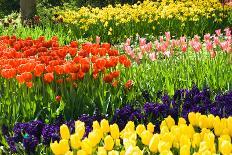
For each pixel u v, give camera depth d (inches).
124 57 284.5
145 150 171.2
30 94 262.7
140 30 607.2
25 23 685.3
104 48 306.7
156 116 224.5
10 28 622.8
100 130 169.2
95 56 285.0
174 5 645.9
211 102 242.8
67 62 276.4
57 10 871.1
